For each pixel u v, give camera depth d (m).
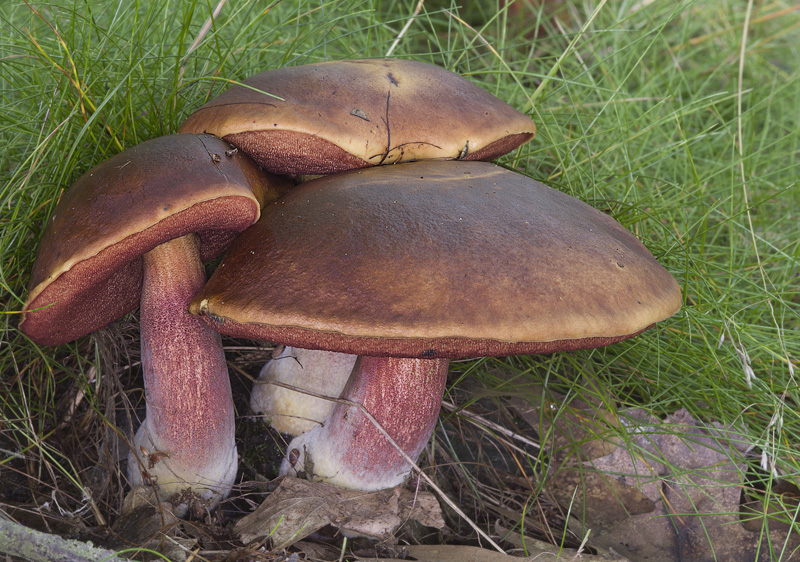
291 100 0.39
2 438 0.41
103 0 0.48
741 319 0.47
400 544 0.41
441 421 0.44
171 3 0.48
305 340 0.37
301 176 0.43
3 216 0.42
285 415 0.42
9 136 0.44
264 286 0.37
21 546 0.37
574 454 0.44
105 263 0.37
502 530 0.42
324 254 0.37
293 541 0.39
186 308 0.40
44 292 0.37
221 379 0.40
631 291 0.37
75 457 0.41
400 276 0.36
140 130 0.44
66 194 0.38
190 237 0.40
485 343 0.36
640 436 0.44
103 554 0.37
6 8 0.47
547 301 0.36
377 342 0.36
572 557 0.41
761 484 0.43
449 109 0.41
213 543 0.39
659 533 0.42
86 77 0.43
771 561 0.41
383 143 0.40
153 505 0.40
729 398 0.44
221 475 0.41
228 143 0.40
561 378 0.45
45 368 0.42
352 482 0.41
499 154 0.43
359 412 0.40
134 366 0.44
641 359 0.45
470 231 0.37
